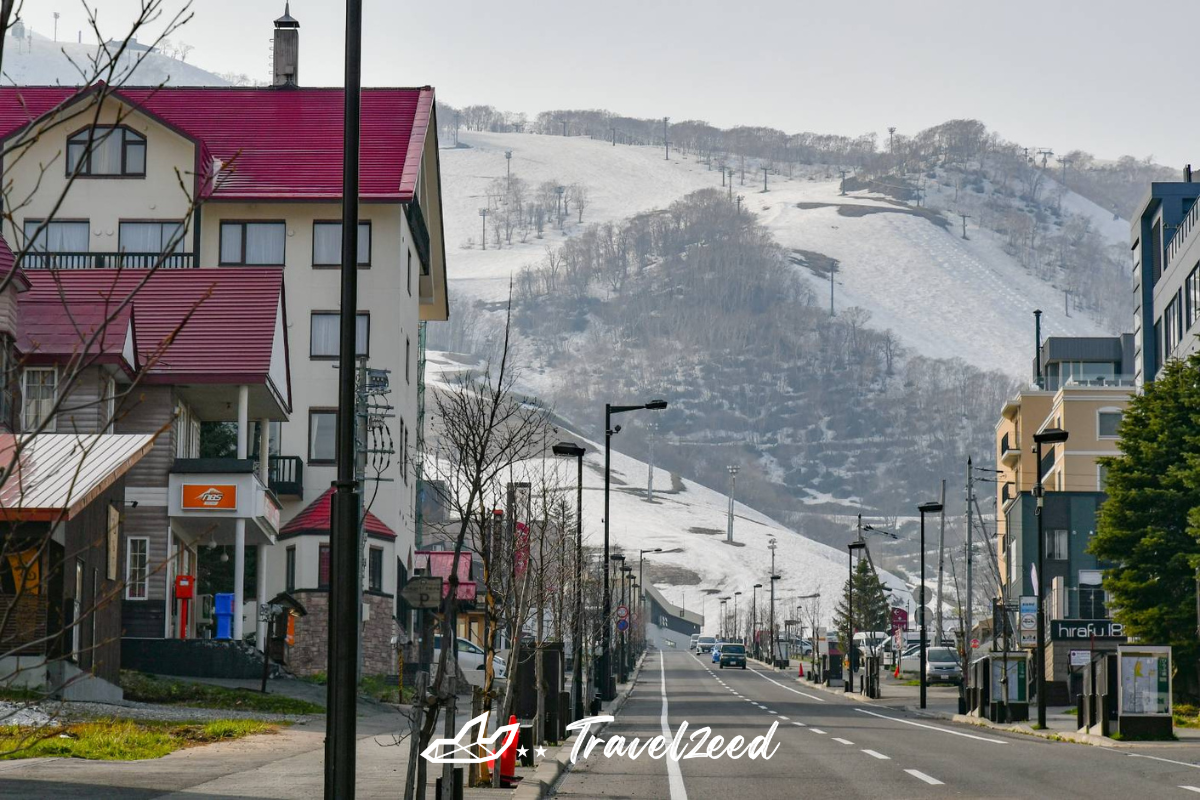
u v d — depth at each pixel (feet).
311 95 292.61
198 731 120.57
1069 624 302.66
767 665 601.62
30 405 173.27
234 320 205.67
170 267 243.81
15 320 171.73
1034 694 284.61
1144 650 150.00
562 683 140.36
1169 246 320.91
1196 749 133.90
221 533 213.46
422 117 288.51
